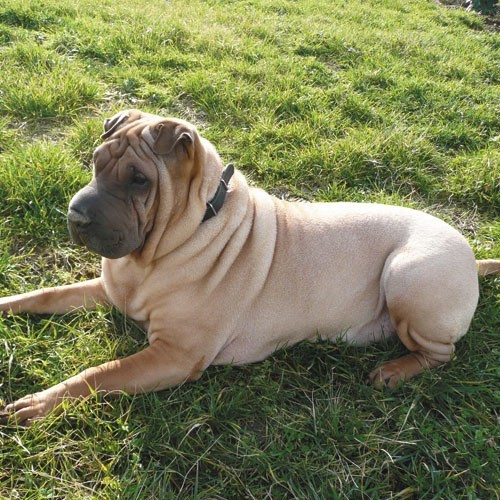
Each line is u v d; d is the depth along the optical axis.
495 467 0.93
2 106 1.69
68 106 1.75
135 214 0.91
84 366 0.99
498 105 2.29
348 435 0.95
